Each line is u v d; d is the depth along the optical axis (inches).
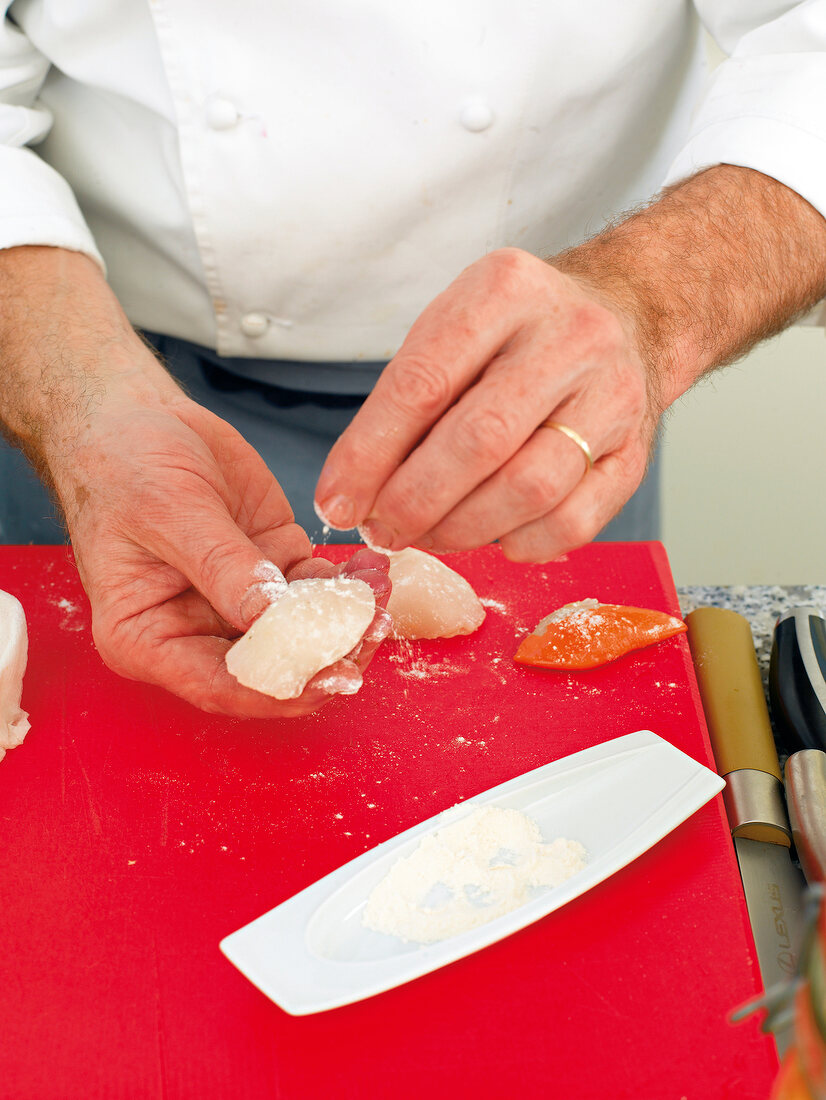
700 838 24.3
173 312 34.7
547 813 24.5
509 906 23.0
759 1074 21.6
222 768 25.9
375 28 29.7
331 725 26.7
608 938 23.0
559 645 27.8
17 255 30.4
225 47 30.3
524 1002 22.4
